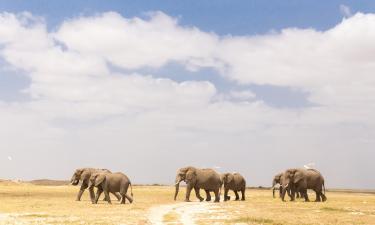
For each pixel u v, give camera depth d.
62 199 68.12
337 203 62.25
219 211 46.16
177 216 40.47
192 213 43.69
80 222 34.62
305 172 70.06
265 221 35.97
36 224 33.44
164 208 50.16
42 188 112.69
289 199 76.56
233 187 73.31
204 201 68.88
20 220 36.34
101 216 39.56
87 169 65.81
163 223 34.84
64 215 40.50
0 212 43.62
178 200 70.50
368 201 71.69
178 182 68.50
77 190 102.62
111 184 58.91
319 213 43.84
